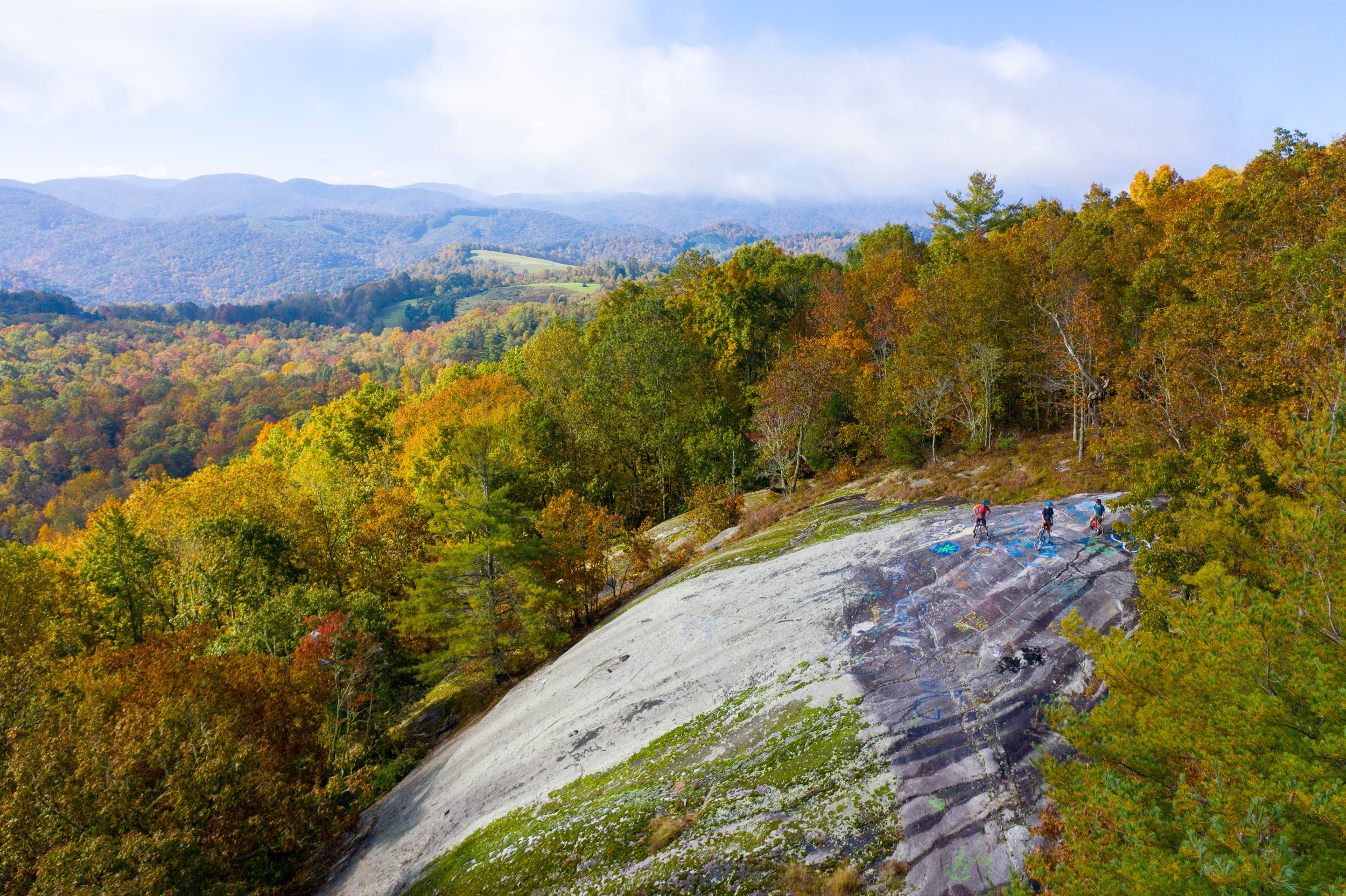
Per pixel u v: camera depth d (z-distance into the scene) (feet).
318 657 104.12
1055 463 112.27
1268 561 37.29
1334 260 65.57
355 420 230.48
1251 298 77.10
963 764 50.62
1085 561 76.69
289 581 144.36
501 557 119.14
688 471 197.98
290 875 82.43
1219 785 24.56
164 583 155.94
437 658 121.49
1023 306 132.98
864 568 88.53
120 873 60.80
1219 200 91.56
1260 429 50.67
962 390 135.03
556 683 94.73
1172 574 50.96
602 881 50.44
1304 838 22.58
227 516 145.18
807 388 166.30
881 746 54.65
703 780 57.93
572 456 217.56
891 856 44.27
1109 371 109.40
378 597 127.95
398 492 167.02
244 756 77.71
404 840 75.61
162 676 89.25
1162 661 32.24
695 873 47.57
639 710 75.10
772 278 244.22
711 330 227.81
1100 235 139.64
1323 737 23.91
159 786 74.90
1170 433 78.64
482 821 69.00
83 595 137.80
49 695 89.86
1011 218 242.17
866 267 217.36
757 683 70.69
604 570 133.69
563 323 276.00
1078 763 30.99
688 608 95.91
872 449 156.76
